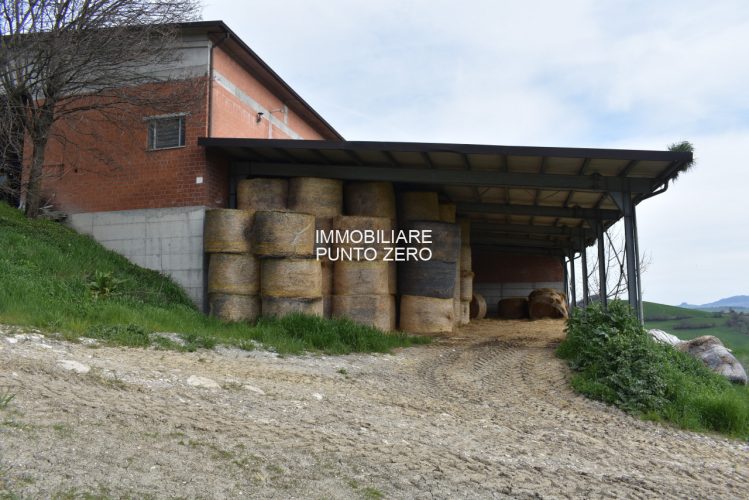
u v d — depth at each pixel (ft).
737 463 21.90
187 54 45.91
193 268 44.19
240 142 42.68
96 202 47.16
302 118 64.95
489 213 57.31
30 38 43.88
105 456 13.20
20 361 19.34
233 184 47.03
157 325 31.96
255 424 17.48
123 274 41.73
